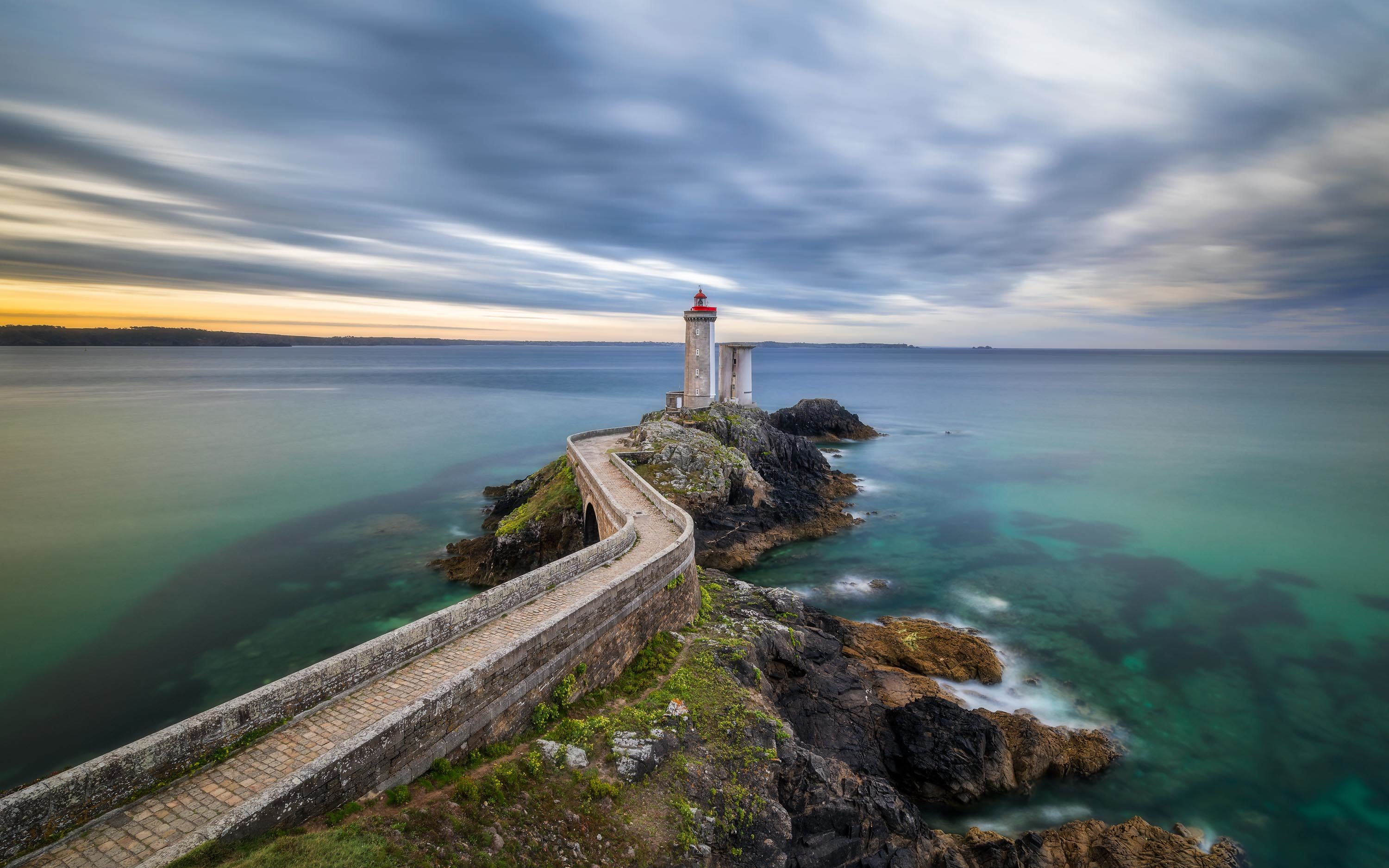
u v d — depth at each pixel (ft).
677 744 48.47
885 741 67.10
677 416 175.11
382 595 108.99
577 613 50.90
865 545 135.03
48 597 108.27
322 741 36.35
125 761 31.04
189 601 106.73
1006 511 160.35
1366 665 88.84
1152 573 120.67
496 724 42.34
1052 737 69.26
